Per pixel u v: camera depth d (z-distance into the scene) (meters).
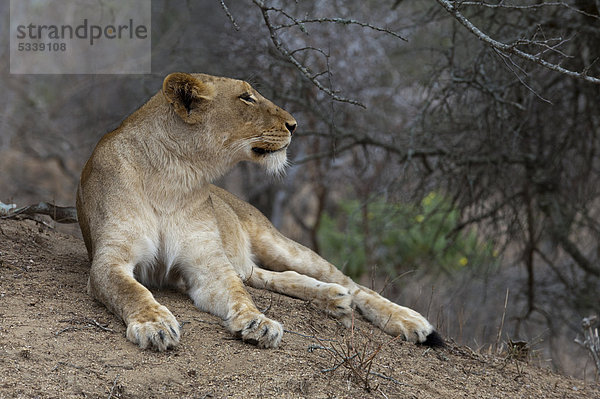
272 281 7.78
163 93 6.85
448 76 12.80
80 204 7.67
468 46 12.90
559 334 13.96
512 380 6.80
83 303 6.36
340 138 13.56
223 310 6.58
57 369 5.07
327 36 13.33
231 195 8.78
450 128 13.20
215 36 13.80
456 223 14.47
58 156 16.77
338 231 16.72
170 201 7.00
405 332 7.18
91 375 5.09
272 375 5.43
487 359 7.39
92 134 16.12
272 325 5.97
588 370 11.50
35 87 18.56
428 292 14.67
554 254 15.12
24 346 5.29
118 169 6.86
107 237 6.66
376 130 14.34
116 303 6.11
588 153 13.55
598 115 12.67
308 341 6.28
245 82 7.16
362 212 15.45
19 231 8.25
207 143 6.95
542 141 12.97
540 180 13.16
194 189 7.09
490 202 14.66
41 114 17.89
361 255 15.13
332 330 6.85
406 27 12.59
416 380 6.04
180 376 5.29
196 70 13.32
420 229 14.48
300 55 12.71
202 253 7.00
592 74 12.04
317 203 17.64
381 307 7.52
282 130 7.16
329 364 5.82
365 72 14.28
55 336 5.55
